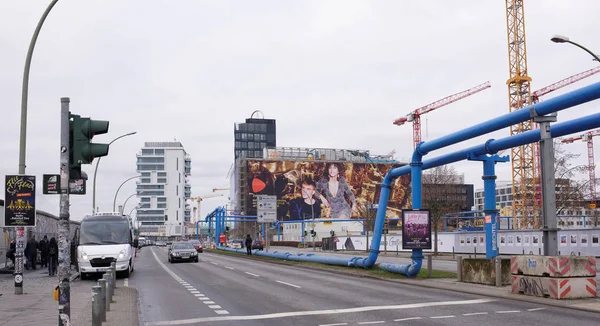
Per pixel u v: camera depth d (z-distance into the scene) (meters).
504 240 44.00
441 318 12.02
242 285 21.20
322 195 159.25
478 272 19.28
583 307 12.98
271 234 146.12
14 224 15.58
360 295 16.98
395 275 23.42
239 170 165.50
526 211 81.50
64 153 8.86
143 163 182.00
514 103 90.50
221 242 102.25
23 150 16.67
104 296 12.30
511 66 90.69
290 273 27.84
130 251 27.39
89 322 12.01
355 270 26.94
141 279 25.23
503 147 20.45
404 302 15.02
